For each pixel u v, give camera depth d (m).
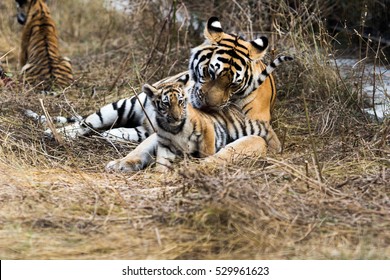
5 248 8.98
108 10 22.30
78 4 22.95
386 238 9.23
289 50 15.58
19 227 9.46
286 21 15.75
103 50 19.88
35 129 13.27
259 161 11.62
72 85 16.52
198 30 18.06
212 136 12.07
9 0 22.22
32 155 12.10
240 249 8.93
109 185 10.83
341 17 18.41
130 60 17.98
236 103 12.88
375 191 10.48
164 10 18.44
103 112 13.63
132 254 8.87
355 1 18.19
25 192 10.44
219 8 18.00
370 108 14.57
